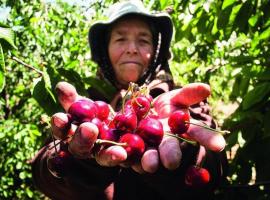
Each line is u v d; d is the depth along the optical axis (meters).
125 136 0.28
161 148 0.28
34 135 1.31
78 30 1.38
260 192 0.51
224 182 0.52
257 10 0.59
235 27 0.58
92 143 0.26
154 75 0.46
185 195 0.34
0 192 1.45
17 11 1.31
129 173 0.37
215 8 0.66
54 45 1.32
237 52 0.94
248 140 0.54
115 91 0.43
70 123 0.27
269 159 0.53
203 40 0.85
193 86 0.31
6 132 1.33
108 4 0.94
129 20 0.45
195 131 0.29
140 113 0.30
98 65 0.48
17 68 1.42
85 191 0.34
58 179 0.34
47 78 0.40
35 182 0.38
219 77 1.24
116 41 0.46
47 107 0.39
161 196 0.37
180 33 0.75
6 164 1.38
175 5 0.69
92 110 0.28
